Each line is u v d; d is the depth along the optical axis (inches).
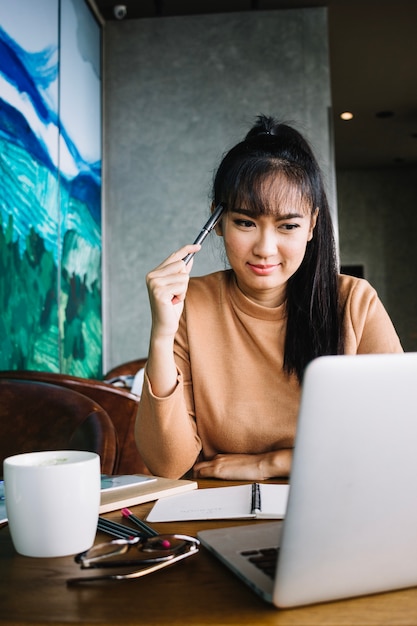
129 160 157.9
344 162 317.4
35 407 54.2
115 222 157.5
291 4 154.7
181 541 26.0
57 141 116.7
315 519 18.5
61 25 121.0
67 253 122.0
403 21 170.2
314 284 49.0
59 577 22.6
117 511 32.4
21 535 24.9
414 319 323.3
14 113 93.7
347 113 249.9
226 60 156.6
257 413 48.8
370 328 51.1
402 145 291.6
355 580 20.0
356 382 18.1
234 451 49.7
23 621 18.9
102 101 156.7
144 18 159.0
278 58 155.3
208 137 156.4
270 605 19.9
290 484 18.2
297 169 44.6
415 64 203.3
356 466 18.5
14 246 92.5
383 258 327.0
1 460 52.6
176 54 157.9
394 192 328.8
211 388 49.9
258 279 46.3
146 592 21.1
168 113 157.5
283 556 18.5
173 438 43.0
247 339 50.6
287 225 44.9
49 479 24.5
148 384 42.5
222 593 21.0
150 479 38.3
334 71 207.8
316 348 48.6
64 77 123.0
